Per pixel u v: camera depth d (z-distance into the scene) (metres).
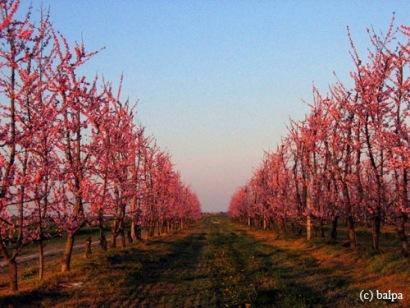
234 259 30.50
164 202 56.97
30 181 18.08
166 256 32.53
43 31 18.17
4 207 17.45
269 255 33.66
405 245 23.14
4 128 17.11
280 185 53.25
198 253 37.69
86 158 23.83
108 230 74.19
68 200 22.23
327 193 36.38
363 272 22.19
